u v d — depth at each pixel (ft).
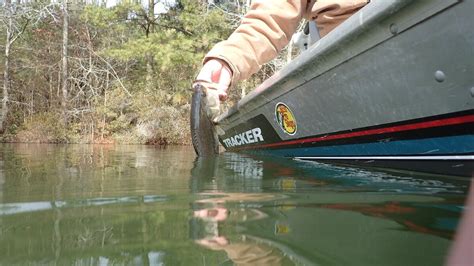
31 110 36.37
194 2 29.12
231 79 4.48
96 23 29.71
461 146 3.17
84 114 31.65
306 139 5.33
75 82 34.60
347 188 3.07
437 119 3.23
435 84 3.07
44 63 36.83
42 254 1.49
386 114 3.71
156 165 5.66
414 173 3.76
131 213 2.19
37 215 2.15
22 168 5.11
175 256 1.47
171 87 30.55
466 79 2.84
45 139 30.17
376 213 2.19
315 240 1.68
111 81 33.32
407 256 1.48
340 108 4.28
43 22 36.32
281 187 3.19
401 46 3.14
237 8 30.83
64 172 4.57
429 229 1.86
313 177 3.79
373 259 1.46
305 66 4.33
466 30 2.63
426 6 2.79
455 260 0.85
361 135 4.20
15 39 35.96
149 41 27.58
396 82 3.40
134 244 1.61
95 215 2.13
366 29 3.33
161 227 1.89
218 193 2.87
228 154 7.81
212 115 5.22
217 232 1.79
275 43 4.64
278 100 5.44
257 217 2.12
